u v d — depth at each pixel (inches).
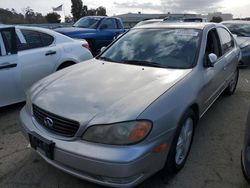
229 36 211.2
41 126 111.5
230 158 138.1
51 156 104.1
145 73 131.9
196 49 147.6
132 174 94.6
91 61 159.5
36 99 118.6
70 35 382.0
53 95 116.5
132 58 152.7
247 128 107.3
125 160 92.7
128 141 95.7
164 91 112.5
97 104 105.6
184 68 137.7
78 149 97.6
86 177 100.1
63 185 116.2
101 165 94.1
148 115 99.7
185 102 116.5
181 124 113.5
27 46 198.1
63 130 103.6
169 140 106.7
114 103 105.0
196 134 162.1
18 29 196.1
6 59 180.1
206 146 149.0
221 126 173.5
